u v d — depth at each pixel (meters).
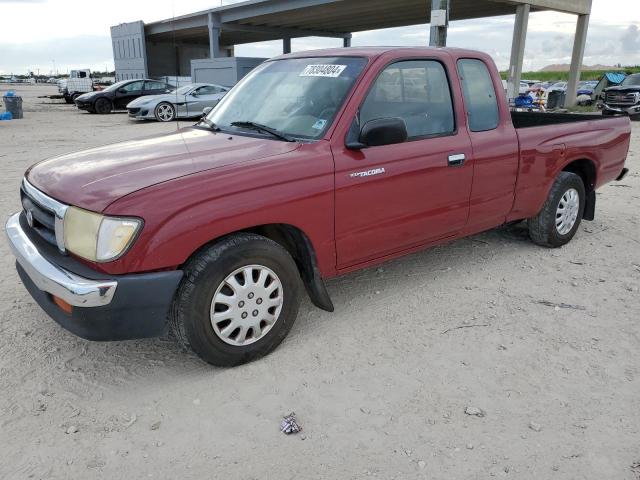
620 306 4.16
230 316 3.13
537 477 2.44
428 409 2.90
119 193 2.81
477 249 5.42
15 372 3.20
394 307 4.10
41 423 2.76
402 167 3.74
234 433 2.71
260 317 3.26
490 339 3.64
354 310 4.04
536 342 3.61
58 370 3.23
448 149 4.04
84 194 2.88
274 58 4.54
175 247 2.84
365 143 3.40
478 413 2.86
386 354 3.44
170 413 2.86
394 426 2.77
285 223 3.24
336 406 2.92
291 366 3.29
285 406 2.92
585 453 2.59
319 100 3.67
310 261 3.47
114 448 2.60
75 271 2.82
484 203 4.47
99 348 3.49
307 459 2.54
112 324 2.82
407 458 2.55
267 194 3.13
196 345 3.08
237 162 3.15
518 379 3.18
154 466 2.49
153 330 2.95
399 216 3.84
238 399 2.98
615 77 29.08
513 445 2.63
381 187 3.65
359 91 3.58
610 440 2.68
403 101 3.84
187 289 2.98
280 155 3.28
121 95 23.69
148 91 24.34
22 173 8.98
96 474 2.44
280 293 3.33
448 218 4.22
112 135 14.60
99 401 2.95
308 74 3.93
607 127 5.61
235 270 3.09
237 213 3.01
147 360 3.36
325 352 3.45
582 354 3.46
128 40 46.06
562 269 4.91
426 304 4.16
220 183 2.99
